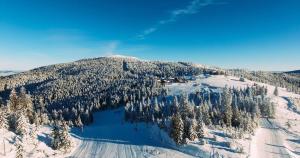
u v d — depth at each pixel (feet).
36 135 286.87
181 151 284.82
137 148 306.96
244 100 492.54
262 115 481.87
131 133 395.55
